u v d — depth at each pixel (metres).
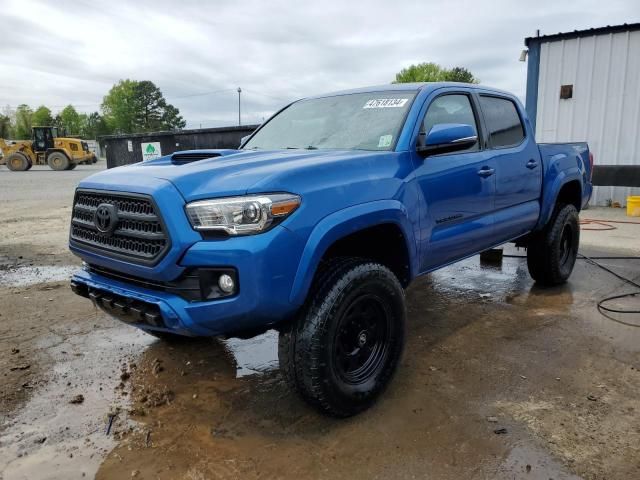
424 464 2.57
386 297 3.03
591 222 9.45
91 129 116.19
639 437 2.76
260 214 2.47
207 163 2.92
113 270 2.95
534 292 5.40
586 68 11.34
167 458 2.63
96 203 3.00
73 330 4.36
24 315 4.71
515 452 2.65
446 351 3.92
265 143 4.07
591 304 4.96
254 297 2.46
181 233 2.51
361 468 2.54
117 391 3.33
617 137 11.18
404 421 2.95
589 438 2.76
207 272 2.52
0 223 10.10
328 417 2.96
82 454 2.67
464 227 3.88
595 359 3.73
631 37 10.73
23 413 3.06
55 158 32.69
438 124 3.65
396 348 3.16
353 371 2.99
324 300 2.71
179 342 4.09
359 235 3.10
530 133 4.93
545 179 5.03
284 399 3.22
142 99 109.81
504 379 3.45
